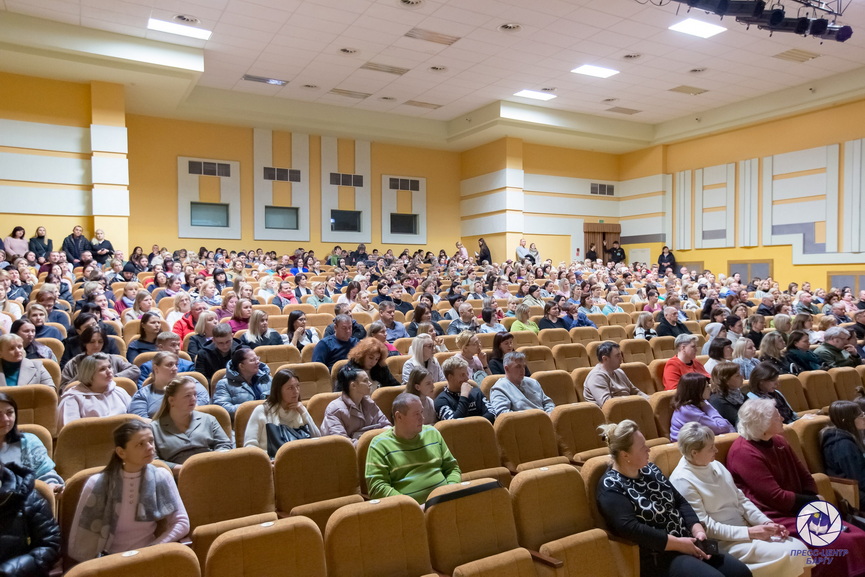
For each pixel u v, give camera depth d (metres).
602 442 3.87
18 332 4.35
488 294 10.44
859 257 12.49
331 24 9.58
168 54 10.12
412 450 3.08
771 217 14.09
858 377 5.41
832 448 3.65
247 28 9.66
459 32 9.97
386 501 2.41
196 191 13.68
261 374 4.25
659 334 7.39
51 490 2.47
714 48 10.77
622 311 9.48
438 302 9.03
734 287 12.41
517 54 10.98
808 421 3.80
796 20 7.66
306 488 2.90
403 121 15.10
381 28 9.77
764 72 12.08
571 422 3.80
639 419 4.10
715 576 2.57
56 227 10.57
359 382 3.61
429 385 3.85
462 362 4.00
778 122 13.91
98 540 2.37
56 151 10.55
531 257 14.97
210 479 2.70
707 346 6.50
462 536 2.52
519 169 15.41
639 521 2.79
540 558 2.46
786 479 3.33
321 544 2.21
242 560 2.06
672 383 5.05
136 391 3.89
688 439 3.06
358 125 14.51
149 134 13.22
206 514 2.66
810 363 5.87
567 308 7.96
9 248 9.76
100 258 10.22
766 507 3.21
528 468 3.36
